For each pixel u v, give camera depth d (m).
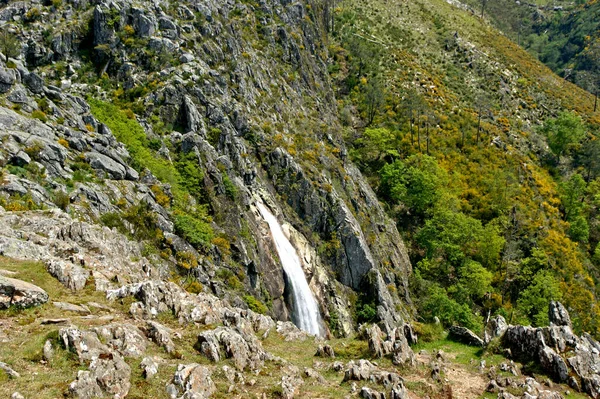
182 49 63.75
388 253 76.06
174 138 54.09
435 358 30.41
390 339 31.28
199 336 22.47
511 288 79.81
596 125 137.00
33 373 16.48
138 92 57.38
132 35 62.75
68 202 35.19
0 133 36.22
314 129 80.31
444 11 178.75
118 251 32.84
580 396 25.42
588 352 28.02
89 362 17.80
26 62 57.28
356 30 139.62
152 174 47.00
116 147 46.47
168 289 26.58
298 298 55.94
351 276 65.81
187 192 49.56
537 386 25.73
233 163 58.19
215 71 64.62
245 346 23.12
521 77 148.88
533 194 101.25
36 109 42.38
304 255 61.22
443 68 138.75
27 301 20.88
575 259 88.50
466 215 90.31
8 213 29.48
